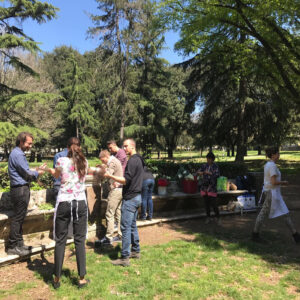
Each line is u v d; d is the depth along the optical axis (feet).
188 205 25.04
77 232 11.73
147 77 91.04
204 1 33.83
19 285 11.51
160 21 37.96
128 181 14.05
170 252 15.52
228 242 17.51
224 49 41.70
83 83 101.55
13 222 13.87
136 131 85.87
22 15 56.59
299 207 28.12
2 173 17.37
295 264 13.97
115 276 12.39
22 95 54.44
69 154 12.08
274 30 32.76
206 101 66.23
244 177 27.89
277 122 59.47
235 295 10.71
